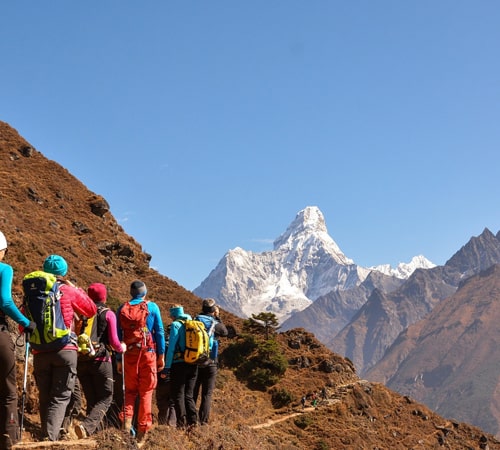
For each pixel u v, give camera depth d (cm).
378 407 8556
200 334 1332
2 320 941
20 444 959
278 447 5409
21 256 4656
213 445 1284
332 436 7069
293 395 7844
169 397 1513
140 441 1173
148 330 1227
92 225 8525
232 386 7462
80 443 1009
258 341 8412
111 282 7188
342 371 8856
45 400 1024
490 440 9050
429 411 9262
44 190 8506
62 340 1015
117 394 1332
